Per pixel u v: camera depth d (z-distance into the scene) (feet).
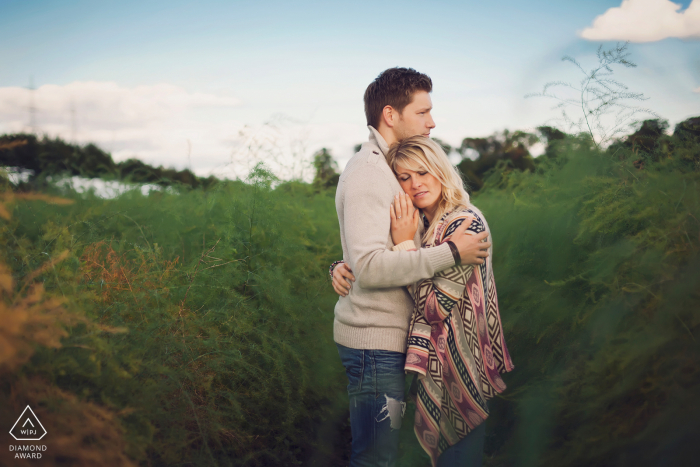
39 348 4.68
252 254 9.07
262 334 7.50
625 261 6.36
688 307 5.55
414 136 6.29
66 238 6.81
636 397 5.95
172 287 7.34
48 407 4.33
